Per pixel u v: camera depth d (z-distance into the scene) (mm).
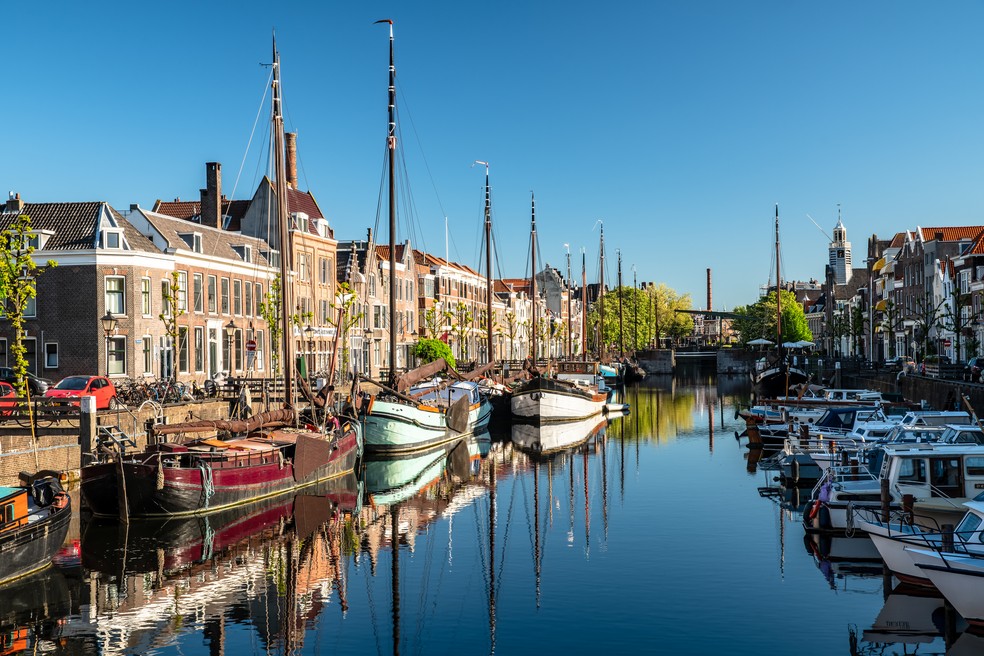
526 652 16375
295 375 36156
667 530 25766
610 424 57000
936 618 17734
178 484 26453
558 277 157750
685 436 50125
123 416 33625
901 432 27312
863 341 109312
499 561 22703
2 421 31156
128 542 24438
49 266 47219
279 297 55969
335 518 28047
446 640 17109
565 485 33969
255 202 66188
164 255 49656
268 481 30078
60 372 47219
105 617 18406
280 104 35219
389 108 43344
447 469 38438
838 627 17297
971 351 68812
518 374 70938
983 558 16641
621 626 17641
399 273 81500
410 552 23703
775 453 42406
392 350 43781
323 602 19453
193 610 18922
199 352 53438
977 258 71625
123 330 47406
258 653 16547
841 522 24344
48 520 20609
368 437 40812
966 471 22531
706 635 17016
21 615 18516
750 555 22734
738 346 155125
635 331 137750
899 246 101750
